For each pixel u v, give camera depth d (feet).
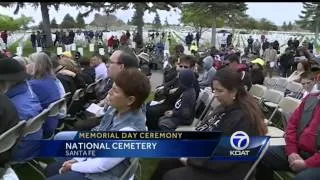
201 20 168.25
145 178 17.69
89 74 31.32
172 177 12.16
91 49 97.96
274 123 24.68
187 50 90.94
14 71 15.03
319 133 14.48
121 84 10.78
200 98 22.91
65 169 11.39
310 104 15.14
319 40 153.89
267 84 38.06
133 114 10.98
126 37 109.50
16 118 11.94
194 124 20.98
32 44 121.19
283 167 15.60
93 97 27.22
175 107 20.88
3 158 11.43
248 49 115.75
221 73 12.14
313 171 13.39
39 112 15.83
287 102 21.59
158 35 149.79
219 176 11.75
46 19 134.62
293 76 34.45
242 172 11.71
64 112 19.45
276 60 80.89
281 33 179.01
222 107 12.51
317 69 25.80
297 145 15.06
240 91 12.01
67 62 26.68
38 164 17.51
